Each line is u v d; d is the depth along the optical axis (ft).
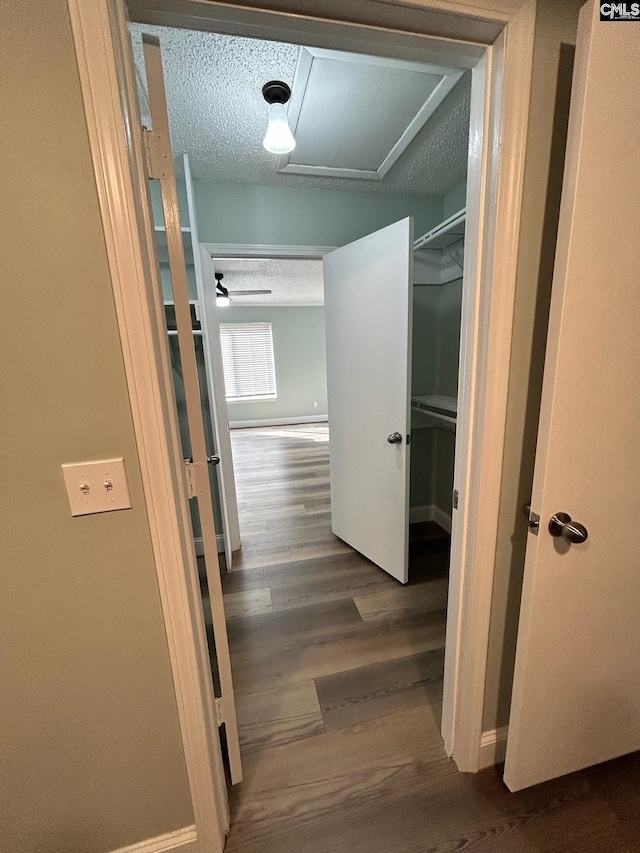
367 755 3.95
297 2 2.13
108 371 2.22
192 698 2.84
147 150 2.34
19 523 2.29
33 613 2.43
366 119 5.11
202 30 2.32
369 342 6.64
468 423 3.18
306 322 22.48
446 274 7.84
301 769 3.83
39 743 2.64
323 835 3.30
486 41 2.51
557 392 2.63
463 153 6.00
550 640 3.14
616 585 3.21
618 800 3.50
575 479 2.84
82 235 2.03
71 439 2.26
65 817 2.82
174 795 3.02
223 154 5.91
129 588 2.55
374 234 6.17
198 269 6.30
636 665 3.50
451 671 3.76
